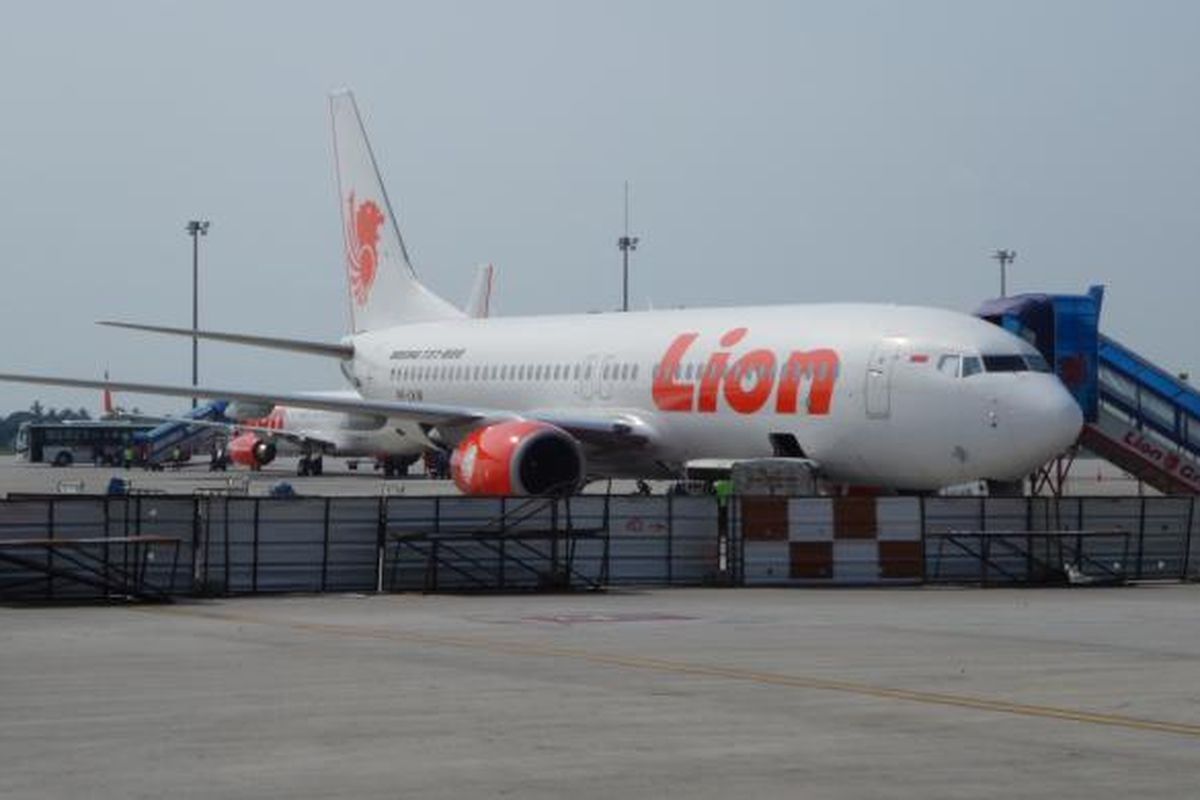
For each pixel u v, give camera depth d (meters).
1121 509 41.09
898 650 25.62
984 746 17.27
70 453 145.50
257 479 101.75
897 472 47.41
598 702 20.14
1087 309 52.47
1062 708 19.78
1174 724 18.67
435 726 18.44
